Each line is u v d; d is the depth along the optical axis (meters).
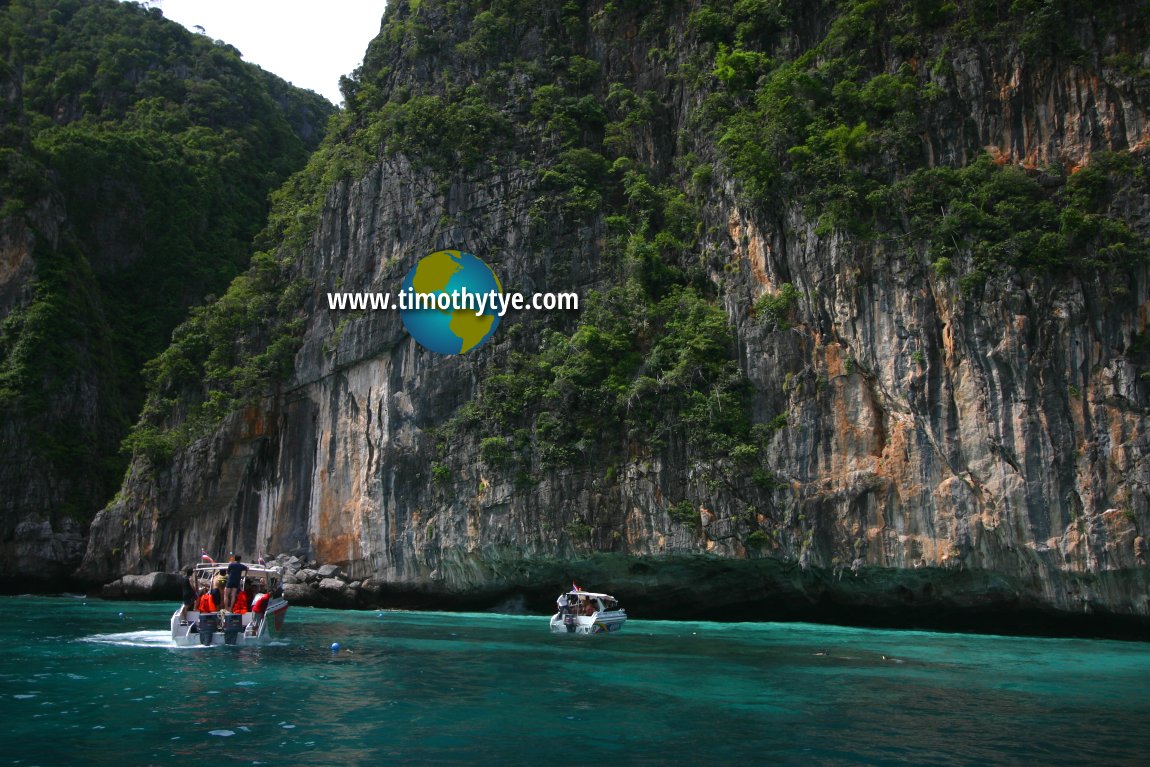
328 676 19.72
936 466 33.66
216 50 97.00
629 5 53.06
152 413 57.72
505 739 14.00
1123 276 32.00
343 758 12.77
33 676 19.08
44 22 94.50
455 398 45.03
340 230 53.44
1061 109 35.69
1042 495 31.44
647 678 20.12
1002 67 36.97
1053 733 14.86
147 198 78.06
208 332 57.97
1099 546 30.30
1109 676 21.47
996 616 33.72
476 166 49.69
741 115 42.59
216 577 25.89
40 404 62.31
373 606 45.56
